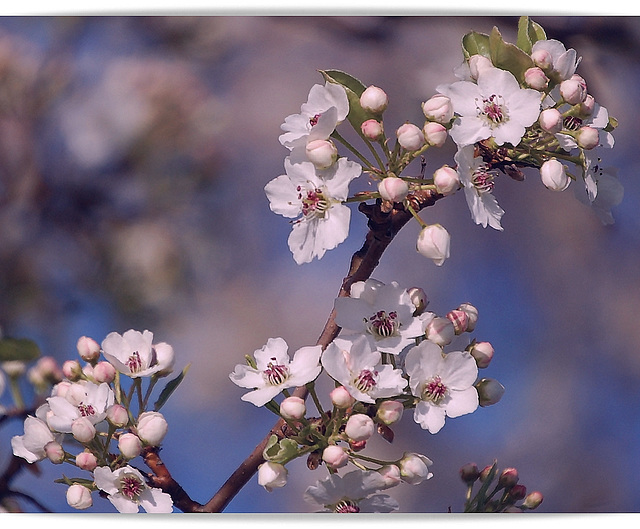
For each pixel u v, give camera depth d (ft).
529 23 3.35
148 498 3.33
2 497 3.54
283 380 3.28
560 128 3.26
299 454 3.24
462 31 4.36
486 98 3.28
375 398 3.25
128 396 3.38
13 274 4.01
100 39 4.13
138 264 4.05
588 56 4.04
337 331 3.31
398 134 3.24
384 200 3.26
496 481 3.49
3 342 3.48
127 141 4.06
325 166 3.25
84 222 4.05
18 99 4.04
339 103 3.27
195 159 4.16
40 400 3.51
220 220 4.32
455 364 3.27
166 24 4.22
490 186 3.27
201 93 4.22
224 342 4.42
